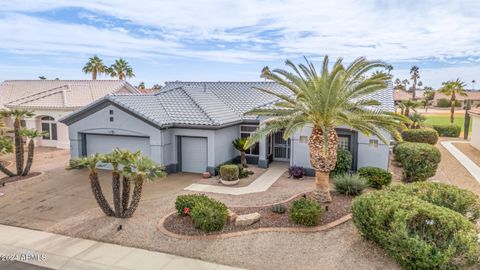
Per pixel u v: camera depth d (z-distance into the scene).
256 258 9.60
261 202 14.36
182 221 12.01
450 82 46.31
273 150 23.59
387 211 8.97
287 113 14.33
